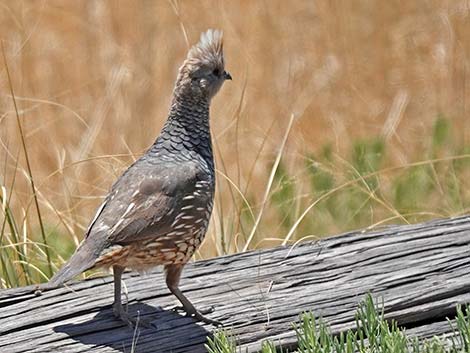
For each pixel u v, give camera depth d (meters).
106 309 8.61
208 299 8.89
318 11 17.33
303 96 16.23
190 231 8.57
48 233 12.27
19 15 16.30
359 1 17.72
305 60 16.80
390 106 16.42
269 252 9.60
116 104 15.16
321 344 7.86
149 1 16.75
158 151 8.91
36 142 14.32
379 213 13.49
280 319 8.66
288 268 9.35
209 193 8.73
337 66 16.75
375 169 14.52
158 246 8.45
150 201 8.45
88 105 15.40
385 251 9.59
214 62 8.98
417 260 9.46
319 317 8.49
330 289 9.05
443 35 17.30
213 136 13.30
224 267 9.39
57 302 8.64
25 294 8.70
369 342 7.95
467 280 9.17
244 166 14.22
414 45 17.25
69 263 8.18
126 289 8.93
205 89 8.93
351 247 9.67
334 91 16.42
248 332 8.51
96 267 8.42
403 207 13.60
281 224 12.48
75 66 16.09
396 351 7.46
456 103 16.39
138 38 16.45
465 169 14.68
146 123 15.10
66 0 16.70
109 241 8.27
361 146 14.73
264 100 16.00
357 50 17.11
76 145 14.59
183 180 8.59
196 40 16.41
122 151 14.38
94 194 13.34
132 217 8.36
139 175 8.62
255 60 16.61
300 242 10.04
